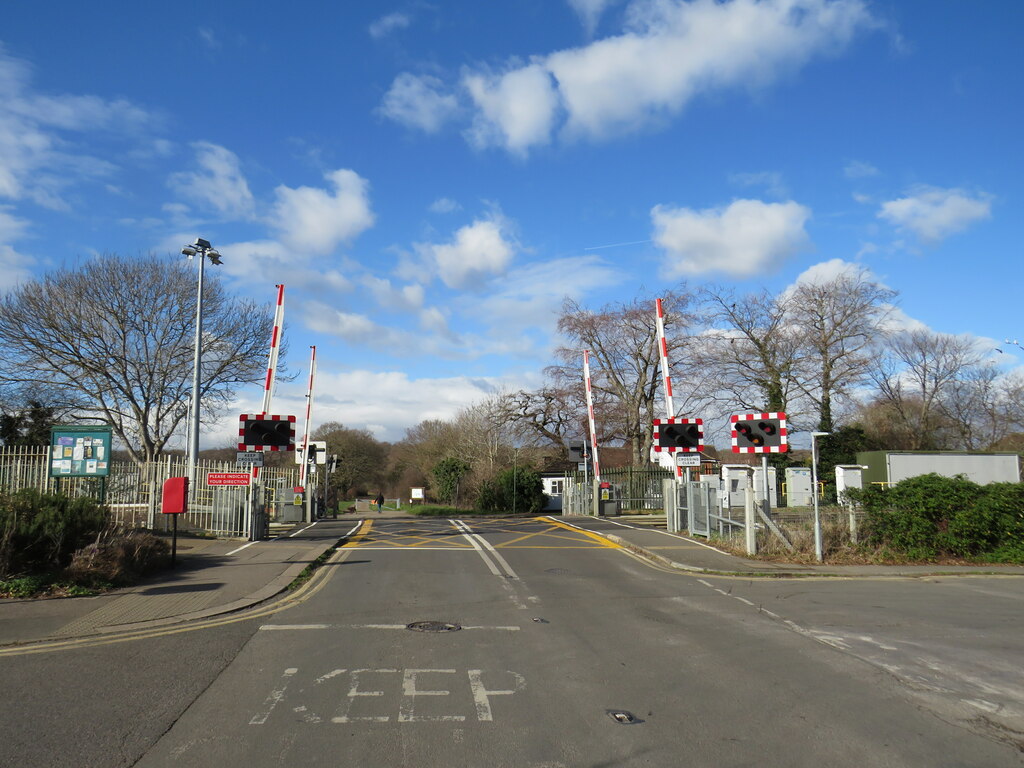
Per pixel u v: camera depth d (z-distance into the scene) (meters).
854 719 6.38
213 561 15.73
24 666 7.78
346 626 9.95
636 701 6.82
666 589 13.49
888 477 37.06
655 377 50.38
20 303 34.06
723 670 7.95
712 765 5.34
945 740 5.90
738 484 35.19
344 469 80.12
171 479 14.65
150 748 5.52
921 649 8.98
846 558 16.98
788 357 46.69
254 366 37.94
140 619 10.04
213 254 24.23
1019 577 15.34
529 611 11.22
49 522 12.48
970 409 55.12
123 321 35.19
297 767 5.20
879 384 55.59
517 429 54.38
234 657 8.23
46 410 35.53
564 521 29.30
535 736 5.87
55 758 5.31
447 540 21.41
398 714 6.36
